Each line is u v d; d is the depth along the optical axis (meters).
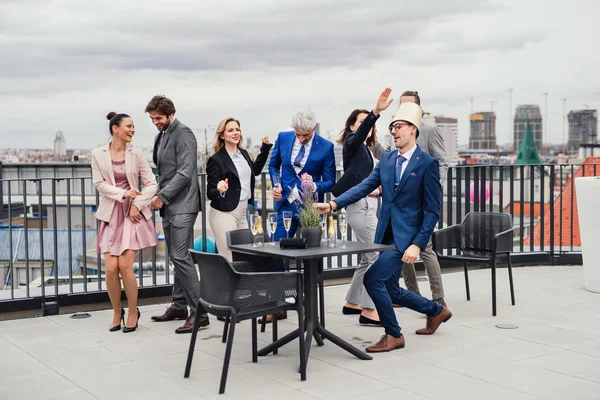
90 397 3.79
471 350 4.65
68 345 4.89
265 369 4.28
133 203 5.25
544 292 6.59
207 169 5.50
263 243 4.60
